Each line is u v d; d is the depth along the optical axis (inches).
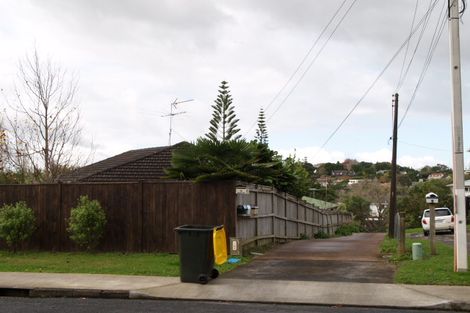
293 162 1107.3
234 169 641.0
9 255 628.1
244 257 581.9
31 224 650.8
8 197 680.4
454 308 354.6
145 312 347.6
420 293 387.5
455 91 458.6
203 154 678.5
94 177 887.1
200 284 429.7
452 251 604.4
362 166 4478.3
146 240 628.1
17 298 406.9
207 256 435.5
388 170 4298.7
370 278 451.5
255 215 662.5
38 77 1019.9
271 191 773.3
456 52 459.8
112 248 636.7
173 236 619.8
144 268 509.7
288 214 935.7
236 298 385.4
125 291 404.2
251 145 706.2
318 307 363.6
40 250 660.7
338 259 575.2
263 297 386.3
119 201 639.8
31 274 481.4
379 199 3189.0
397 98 1166.3
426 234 1122.0
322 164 4340.6
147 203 629.9
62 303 382.9
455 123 456.4
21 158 1061.1
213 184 607.5
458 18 463.2
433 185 2331.4
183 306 367.9
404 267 488.4
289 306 366.9
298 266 522.3
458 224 456.1
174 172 686.5
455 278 428.1
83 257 599.5
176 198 619.8
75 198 655.8
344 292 396.5
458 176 457.1
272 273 481.1
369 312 348.5
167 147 997.8
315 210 1322.6
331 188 2979.8
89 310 355.3
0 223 637.9
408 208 2289.6
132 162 938.1
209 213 606.2
